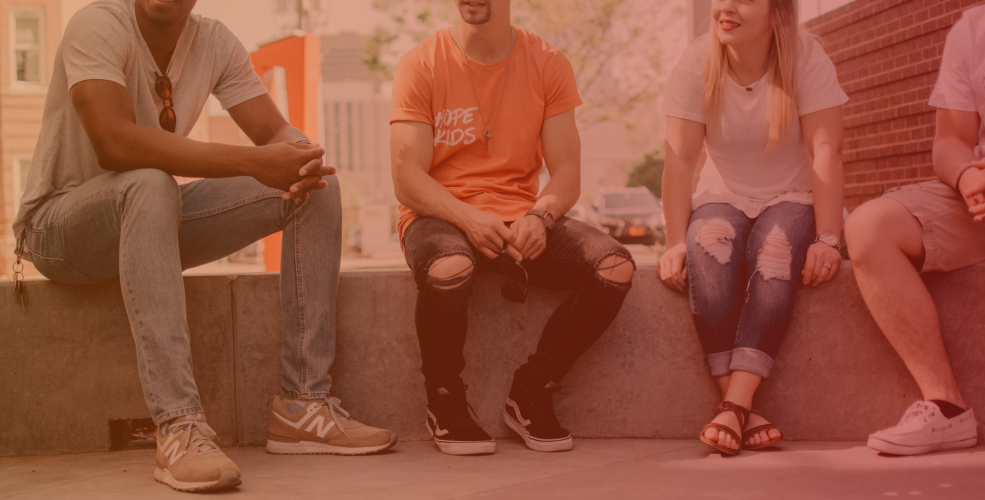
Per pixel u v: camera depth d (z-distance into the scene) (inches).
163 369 84.8
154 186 86.3
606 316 96.3
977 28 98.9
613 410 107.0
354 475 88.0
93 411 105.9
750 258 100.5
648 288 106.7
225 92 105.4
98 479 89.9
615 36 792.3
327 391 100.3
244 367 107.0
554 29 787.4
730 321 99.9
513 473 87.8
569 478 85.4
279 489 82.8
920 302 96.0
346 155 3902.6
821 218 102.4
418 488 82.2
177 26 97.1
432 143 104.4
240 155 89.0
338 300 107.7
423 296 92.9
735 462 91.4
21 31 703.1
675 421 106.4
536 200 106.5
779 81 104.7
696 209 108.1
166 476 84.5
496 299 107.0
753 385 96.7
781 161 108.0
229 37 105.5
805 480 82.6
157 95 97.8
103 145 87.9
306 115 282.5
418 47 106.4
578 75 801.6
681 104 108.4
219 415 107.3
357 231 1593.3
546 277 100.3
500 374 107.3
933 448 93.0
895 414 103.2
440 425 97.5
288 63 282.5
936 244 97.0
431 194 98.5
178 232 97.2
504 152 105.3
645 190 743.7
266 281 107.3
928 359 96.3
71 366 105.7
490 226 94.6
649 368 106.7
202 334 107.2
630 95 821.9
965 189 93.4
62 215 92.3
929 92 223.9
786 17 103.2
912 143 231.6
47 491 85.1
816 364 103.9
